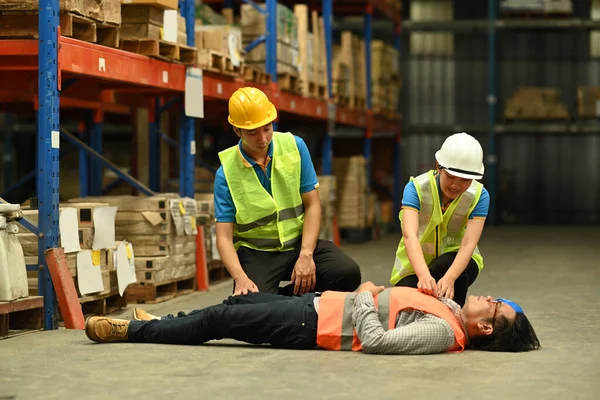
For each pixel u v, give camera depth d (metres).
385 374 4.87
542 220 21.73
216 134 18.52
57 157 6.86
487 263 12.55
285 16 12.11
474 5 21.55
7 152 19.44
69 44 6.92
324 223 14.33
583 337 6.32
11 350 5.75
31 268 6.83
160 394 4.45
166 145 13.91
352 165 16.06
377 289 5.63
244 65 10.53
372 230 17.00
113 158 18.59
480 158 5.74
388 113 18.30
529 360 5.30
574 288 9.64
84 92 9.49
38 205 6.82
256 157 6.18
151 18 8.20
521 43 21.75
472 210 5.94
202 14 11.30
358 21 21.22
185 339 5.80
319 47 13.91
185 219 8.98
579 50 21.61
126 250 7.95
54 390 4.56
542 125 21.05
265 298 5.81
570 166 21.67
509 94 21.80
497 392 4.48
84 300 7.27
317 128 15.59
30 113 12.72
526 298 8.79
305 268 6.14
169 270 8.73
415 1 21.55
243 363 5.21
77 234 7.12
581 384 4.67
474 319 5.54
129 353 5.54
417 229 5.89
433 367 5.05
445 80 21.88
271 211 6.25
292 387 4.58
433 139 21.88
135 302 8.54
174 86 8.83
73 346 5.88
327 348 5.62
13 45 6.83
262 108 5.95
